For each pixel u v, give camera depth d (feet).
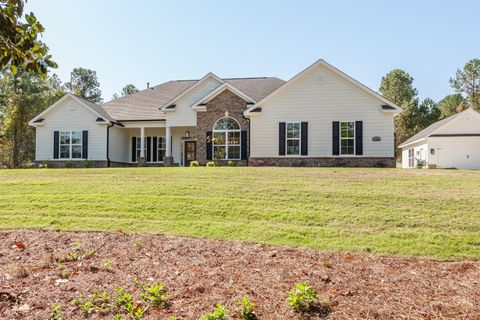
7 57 10.04
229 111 67.05
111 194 32.55
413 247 19.83
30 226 23.75
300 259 17.29
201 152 67.67
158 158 82.28
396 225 23.86
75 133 75.51
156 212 27.07
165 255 17.65
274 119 62.34
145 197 31.14
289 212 26.73
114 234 21.72
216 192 33.04
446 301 12.48
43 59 10.44
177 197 31.12
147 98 87.45
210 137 67.36
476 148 82.48
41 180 40.65
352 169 48.11
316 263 16.70
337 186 35.32
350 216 25.76
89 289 12.98
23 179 41.63
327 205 28.63
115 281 13.87
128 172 46.93
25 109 104.94
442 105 178.40
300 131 61.41
